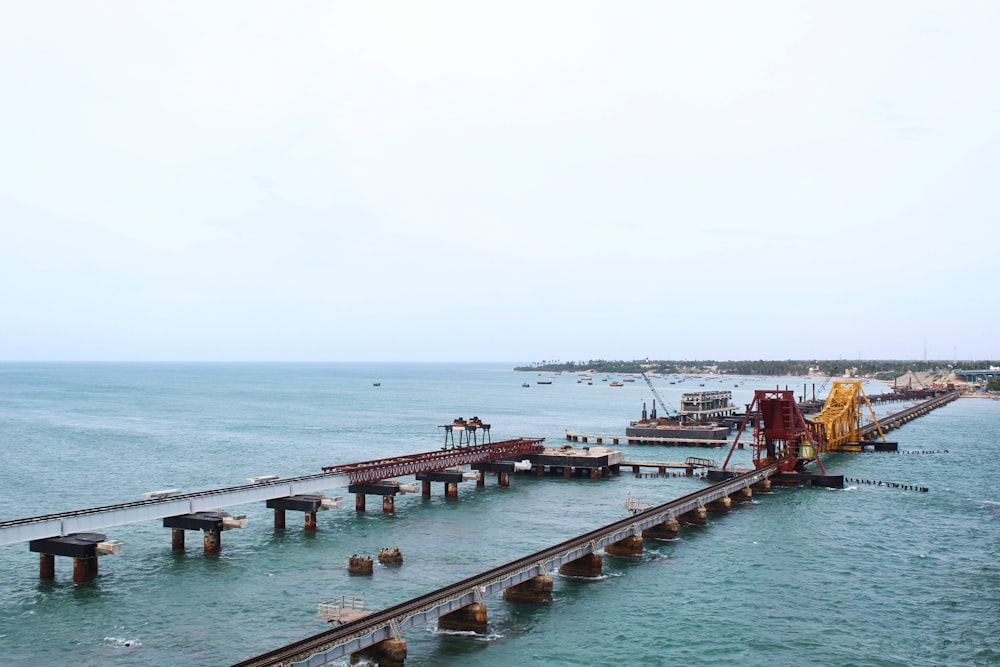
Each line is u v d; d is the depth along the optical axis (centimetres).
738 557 8006
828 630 5919
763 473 12294
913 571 7488
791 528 9412
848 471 14500
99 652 5409
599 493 12162
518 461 13900
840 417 17638
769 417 13538
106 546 6919
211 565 7544
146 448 16825
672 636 5762
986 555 8081
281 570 7406
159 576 7162
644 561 7850
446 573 7394
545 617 6138
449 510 10575
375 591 6769
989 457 16525
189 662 5256
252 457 15762
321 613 5594
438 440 19450
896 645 5641
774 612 6300
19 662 5238
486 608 6094
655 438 19575
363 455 16300
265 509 10438
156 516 7769
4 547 8162
